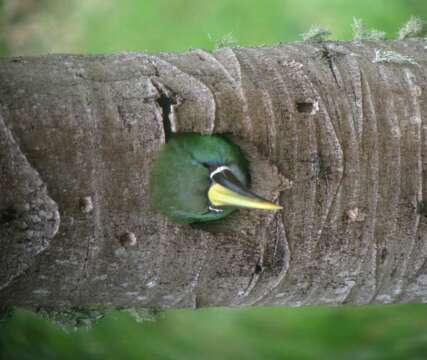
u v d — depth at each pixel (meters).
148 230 6.88
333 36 8.18
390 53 6.96
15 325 7.50
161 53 6.93
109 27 9.05
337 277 6.96
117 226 6.87
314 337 7.93
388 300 7.01
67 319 6.98
